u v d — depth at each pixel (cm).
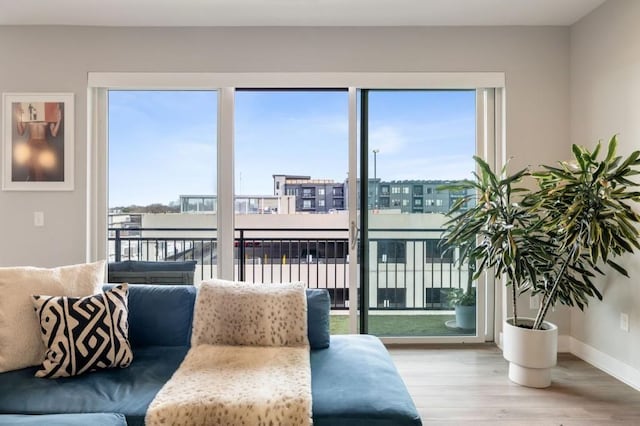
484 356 295
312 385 163
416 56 312
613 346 263
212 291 210
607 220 228
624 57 256
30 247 310
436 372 267
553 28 311
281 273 422
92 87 312
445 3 276
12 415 135
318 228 416
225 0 270
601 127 278
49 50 308
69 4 275
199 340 203
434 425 202
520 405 222
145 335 207
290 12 288
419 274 329
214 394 151
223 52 311
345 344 212
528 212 249
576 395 234
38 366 177
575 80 305
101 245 321
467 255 278
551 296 244
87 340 175
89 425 125
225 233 319
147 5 277
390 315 330
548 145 312
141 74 309
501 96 317
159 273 324
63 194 310
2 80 307
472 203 325
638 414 213
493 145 322
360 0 271
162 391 156
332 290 427
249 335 201
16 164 308
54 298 181
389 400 152
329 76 312
